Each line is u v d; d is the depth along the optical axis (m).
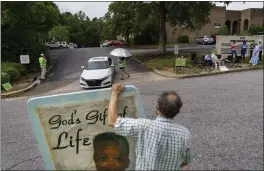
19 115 9.27
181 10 24.20
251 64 19.20
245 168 5.24
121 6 25.34
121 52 16.66
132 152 2.83
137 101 2.95
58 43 50.78
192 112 8.87
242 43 20.64
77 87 15.37
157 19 29.30
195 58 21.44
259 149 6.04
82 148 2.84
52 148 2.79
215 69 18.17
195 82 14.79
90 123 2.86
